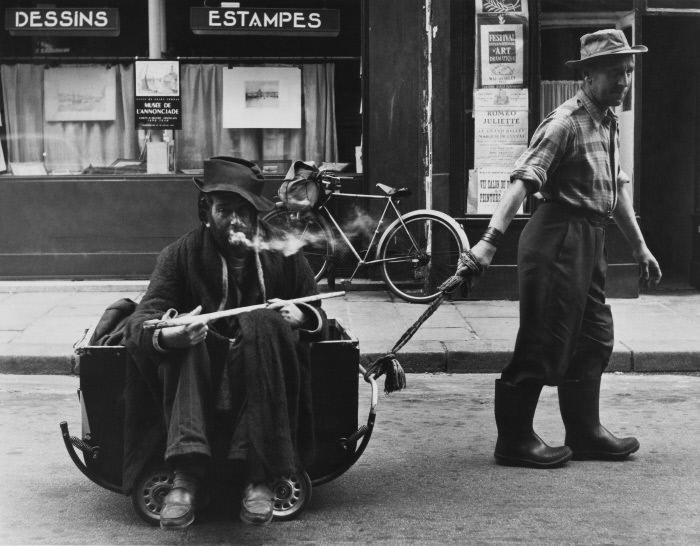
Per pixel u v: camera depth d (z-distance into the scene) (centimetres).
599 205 484
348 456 429
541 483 474
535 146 473
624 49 470
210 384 387
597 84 478
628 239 521
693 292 1038
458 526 413
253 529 408
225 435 393
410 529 409
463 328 830
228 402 385
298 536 400
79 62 1038
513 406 498
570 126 475
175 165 1047
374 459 520
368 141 1024
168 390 383
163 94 1041
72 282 1016
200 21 1025
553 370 487
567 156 478
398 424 597
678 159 1120
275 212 977
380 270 964
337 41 1041
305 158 1052
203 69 1044
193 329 375
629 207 514
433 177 986
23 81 1039
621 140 1002
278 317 391
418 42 1012
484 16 971
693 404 645
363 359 742
